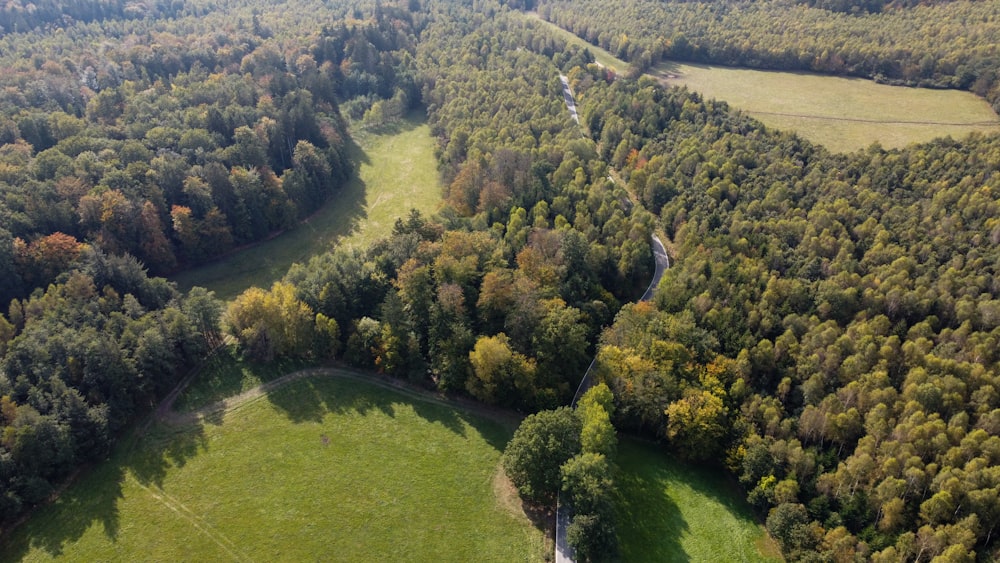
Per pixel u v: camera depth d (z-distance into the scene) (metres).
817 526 87.81
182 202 150.25
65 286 115.56
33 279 122.06
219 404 112.00
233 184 156.00
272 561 87.38
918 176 142.75
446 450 106.62
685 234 143.00
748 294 121.06
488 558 89.00
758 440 98.69
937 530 80.50
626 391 108.12
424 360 119.25
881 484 86.44
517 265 132.25
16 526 88.06
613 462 97.38
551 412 99.25
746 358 110.06
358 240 167.00
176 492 95.94
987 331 106.50
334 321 119.56
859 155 156.12
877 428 94.25
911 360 103.81
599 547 85.12
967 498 82.44
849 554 82.75
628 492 97.69
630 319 120.19
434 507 96.44
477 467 103.81
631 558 87.00
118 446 102.19
